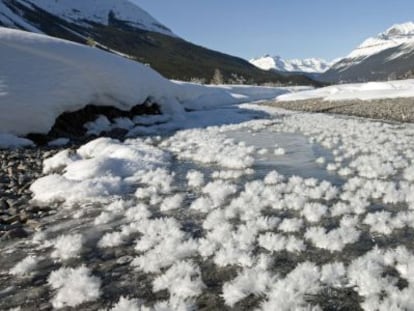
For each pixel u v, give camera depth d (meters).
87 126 19.84
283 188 7.80
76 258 5.14
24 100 15.90
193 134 18.80
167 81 33.59
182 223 6.28
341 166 10.19
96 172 9.57
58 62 19.75
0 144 13.75
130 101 23.67
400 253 4.52
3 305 4.09
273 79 179.25
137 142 16.52
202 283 4.17
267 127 21.19
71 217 6.93
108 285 4.37
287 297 3.69
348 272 4.16
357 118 25.33
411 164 9.89
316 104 39.34
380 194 7.14
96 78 21.39
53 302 4.05
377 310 3.49
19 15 169.75
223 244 5.06
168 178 9.17
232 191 7.92
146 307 3.83
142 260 4.78
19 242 5.87
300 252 4.88
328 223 5.91
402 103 30.94
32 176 10.03
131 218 6.62
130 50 196.12
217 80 114.88
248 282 4.03
